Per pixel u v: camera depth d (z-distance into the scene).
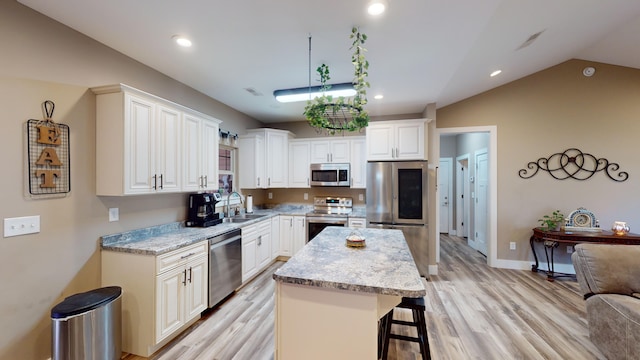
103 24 1.93
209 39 2.16
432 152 3.98
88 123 2.06
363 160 4.45
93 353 1.70
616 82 3.69
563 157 3.88
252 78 2.96
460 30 2.04
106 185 2.09
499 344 2.17
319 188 4.91
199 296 2.47
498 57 3.12
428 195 3.74
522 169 4.02
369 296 1.35
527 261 4.01
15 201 1.68
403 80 3.03
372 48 2.31
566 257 3.85
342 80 3.02
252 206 4.51
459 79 3.42
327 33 2.08
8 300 1.64
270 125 5.20
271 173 4.48
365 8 1.77
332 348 1.40
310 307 1.44
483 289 3.29
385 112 4.41
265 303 2.88
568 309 2.76
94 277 2.10
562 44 3.21
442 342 2.21
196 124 2.82
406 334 2.33
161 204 2.74
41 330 1.79
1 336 1.62
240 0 1.68
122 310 2.05
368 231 2.70
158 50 2.32
